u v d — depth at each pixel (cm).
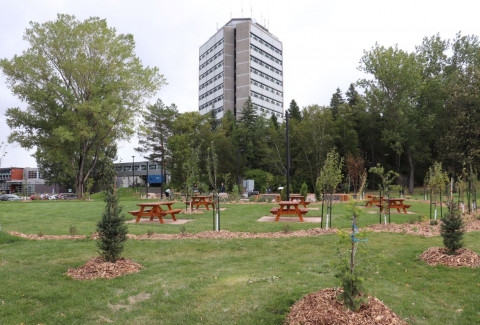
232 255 838
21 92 3572
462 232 729
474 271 646
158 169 8406
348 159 4259
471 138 3328
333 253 820
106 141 4131
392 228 1138
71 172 5241
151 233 1105
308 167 4928
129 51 4009
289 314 456
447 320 454
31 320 477
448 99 3978
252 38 9000
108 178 756
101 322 471
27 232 1230
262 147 5481
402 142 4328
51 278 654
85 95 3994
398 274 654
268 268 712
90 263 714
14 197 4728
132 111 3953
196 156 2039
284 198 2556
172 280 636
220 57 9138
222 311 489
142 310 506
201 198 2156
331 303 447
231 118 7100
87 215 1809
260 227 1256
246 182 4759
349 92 6544
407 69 4112
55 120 3856
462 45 4522
